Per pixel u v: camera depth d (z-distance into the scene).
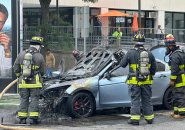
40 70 10.78
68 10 37.72
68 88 11.43
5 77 15.35
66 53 21.61
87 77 11.91
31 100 10.73
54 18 26.45
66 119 11.45
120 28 25.20
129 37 24.16
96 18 38.09
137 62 10.49
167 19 44.69
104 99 11.80
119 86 11.92
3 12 15.30
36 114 10.71
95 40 23.50
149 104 10.74
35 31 21.75
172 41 11.48
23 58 10.72
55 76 12.88
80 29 19.95
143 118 11.59
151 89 11.67
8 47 15.35
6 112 12.62
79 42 21.27
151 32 27.67
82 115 11.61
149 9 42.50
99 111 12.82
